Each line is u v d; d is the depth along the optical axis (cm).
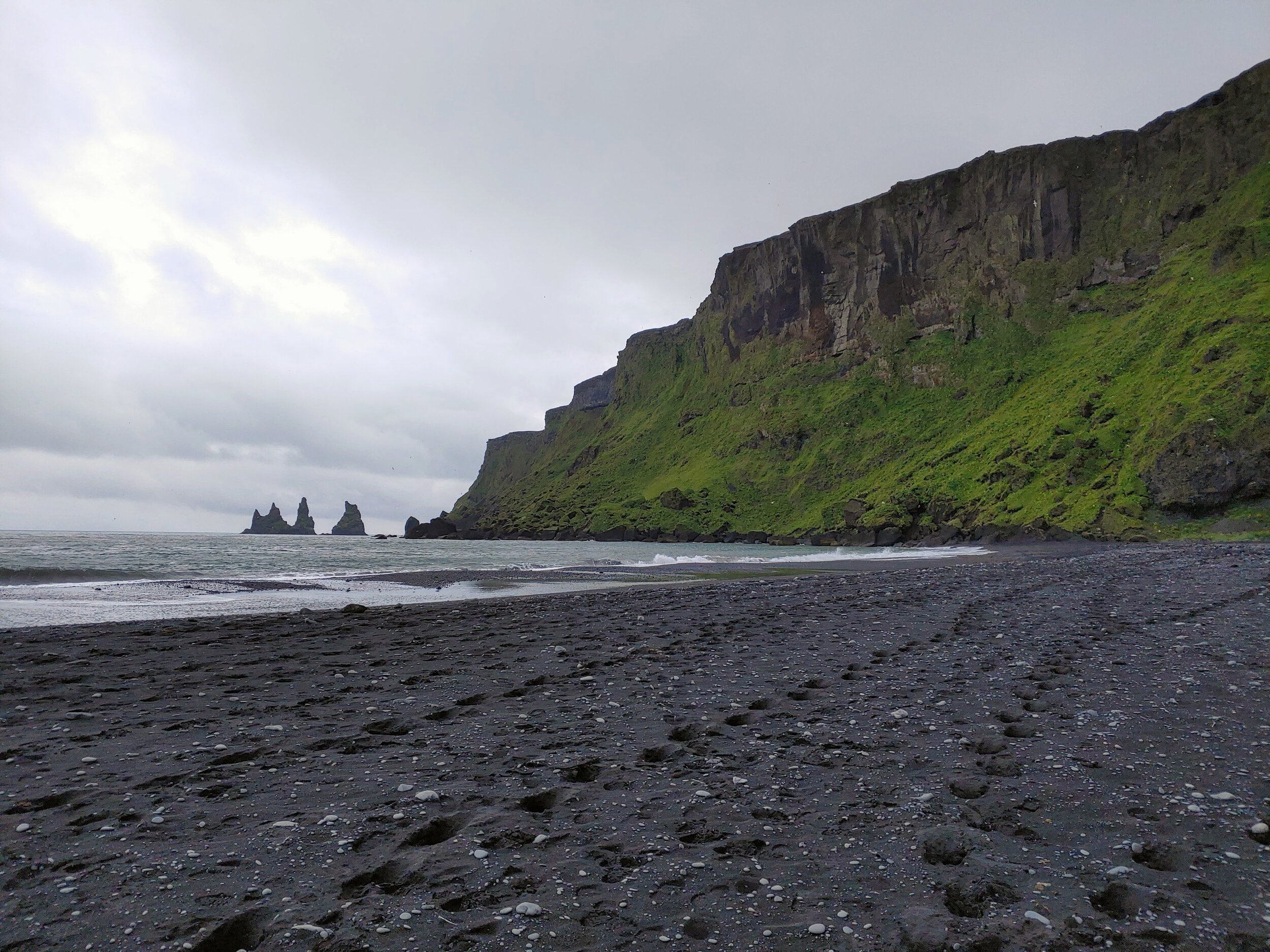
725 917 339
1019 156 15712
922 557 5716
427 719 743
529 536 19050
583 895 362
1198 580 2284
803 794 509
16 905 350
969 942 309
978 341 15262
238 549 7119
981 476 10538
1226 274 10488
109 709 793
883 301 17375
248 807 489
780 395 18325
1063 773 534
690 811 477
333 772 567
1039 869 383
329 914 342
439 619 1653
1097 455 8844
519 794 515
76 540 9838
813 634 1342
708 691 863
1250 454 6825
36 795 511
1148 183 14200
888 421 15375
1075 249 14712
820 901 354
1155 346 10331
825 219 18900
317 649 1227
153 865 396
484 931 326
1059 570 2995
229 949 315
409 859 405
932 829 434
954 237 16500
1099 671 909
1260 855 394
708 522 15575
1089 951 300
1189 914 330
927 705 767
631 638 1328
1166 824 439
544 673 997
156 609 2006
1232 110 13338
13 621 1691
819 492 15012
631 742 650
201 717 751
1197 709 714
